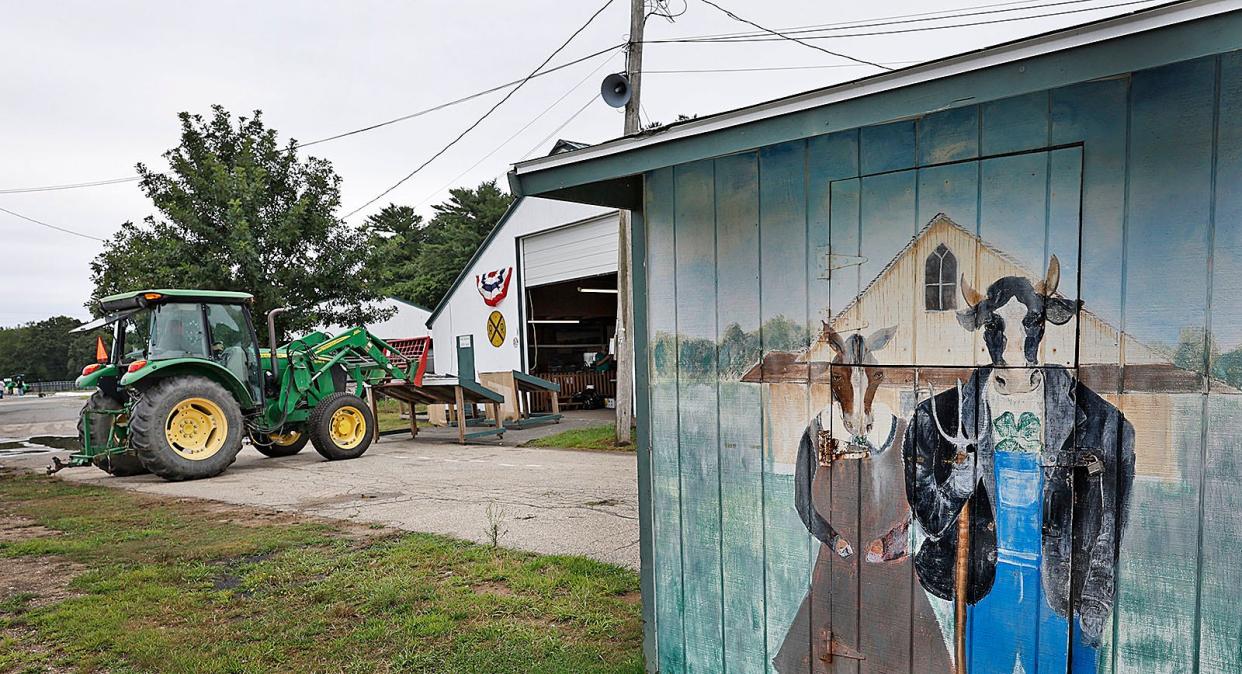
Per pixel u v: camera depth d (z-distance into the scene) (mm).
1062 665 1750
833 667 2148
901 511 1995
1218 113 1511
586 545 4426
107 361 8555
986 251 1822
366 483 7195
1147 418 1622
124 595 3748
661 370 2555
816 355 2148
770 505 2277
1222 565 1546
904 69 1663
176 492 7000
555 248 14391
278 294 14875
